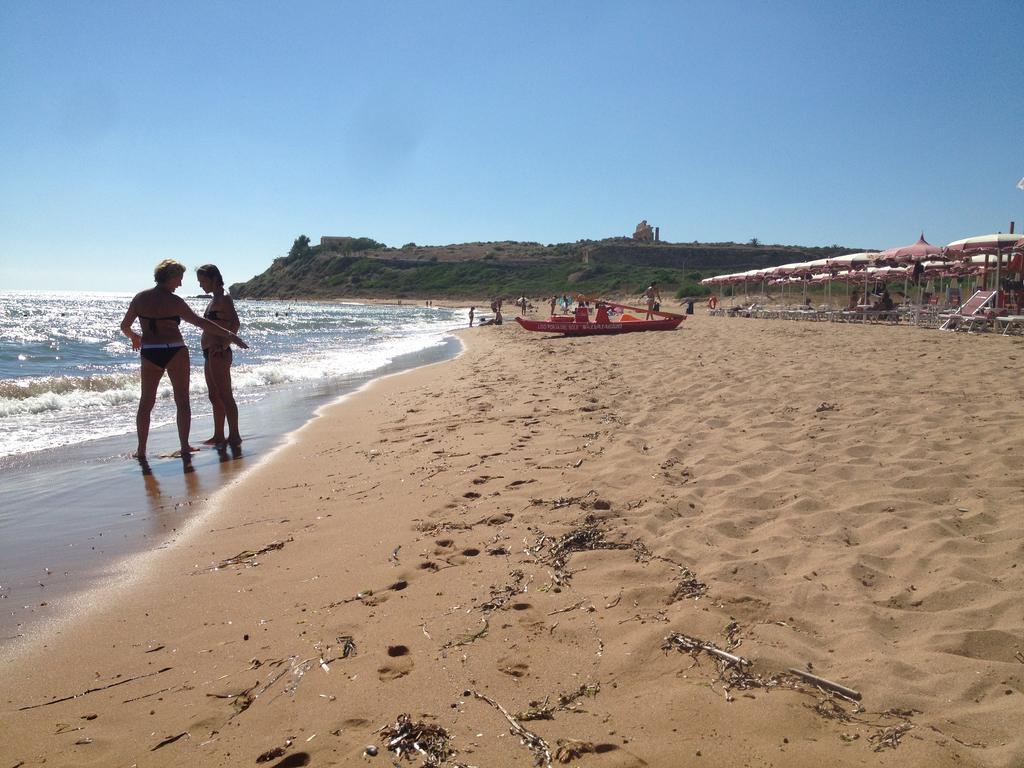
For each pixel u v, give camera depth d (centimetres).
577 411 745
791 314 2961
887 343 1348
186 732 232
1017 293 1805
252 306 9506
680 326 2425
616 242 11969
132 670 277
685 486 452
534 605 307
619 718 223
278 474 609
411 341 2806
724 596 301
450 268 11456
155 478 604
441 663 264
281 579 363
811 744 204
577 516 411
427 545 392
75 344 2305
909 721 211
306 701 246
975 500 393
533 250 12600
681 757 201
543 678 251
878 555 336
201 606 335
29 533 458
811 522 380
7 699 259
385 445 692
